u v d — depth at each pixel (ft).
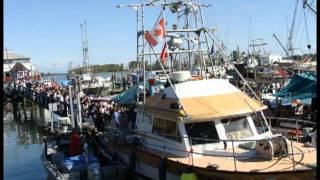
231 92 47.85
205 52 55.21
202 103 45.50
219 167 40.40
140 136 52.24
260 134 47.11
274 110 79.20
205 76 55.01
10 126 127.54
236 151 43.32
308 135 45.96
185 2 56.08
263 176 37.96
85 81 184.03
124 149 55.36
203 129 44.73
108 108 86.94
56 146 74.02
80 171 56.08
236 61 173.47
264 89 114.32
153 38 50.42
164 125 47.57
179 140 45.03
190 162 42.80
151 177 48.75
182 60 64.64
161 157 45.75
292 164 39.27
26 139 101.60
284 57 171.63
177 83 49.60
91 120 91.61
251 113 46.85
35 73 250.57
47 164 64.54
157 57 50.88
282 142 41.27
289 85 85.61
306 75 85.35
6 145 94.79
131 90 71.20
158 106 48.73
